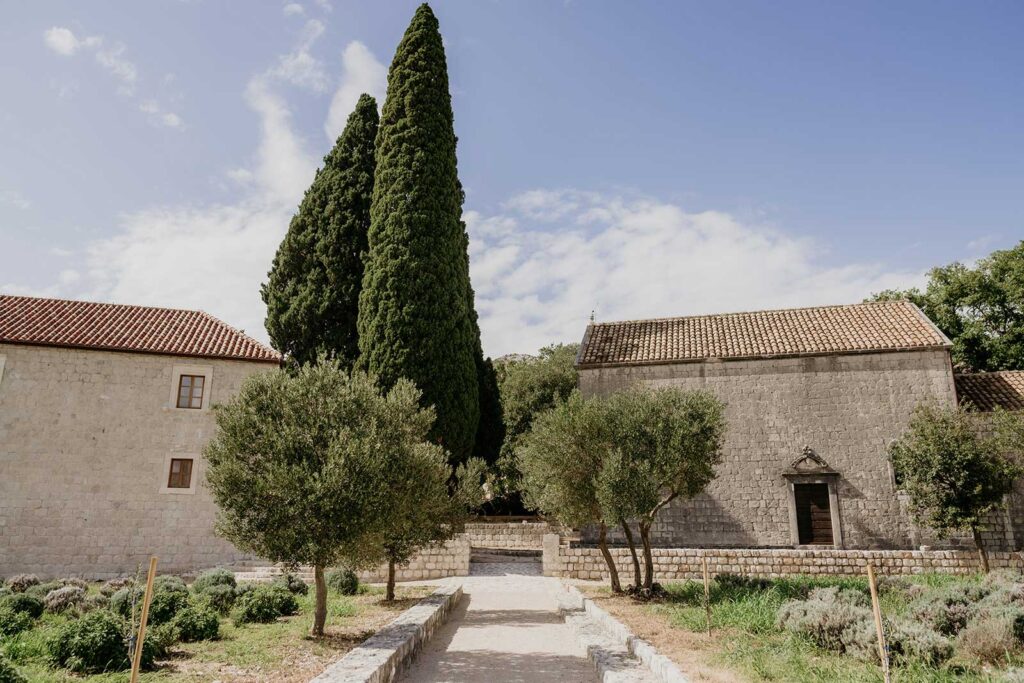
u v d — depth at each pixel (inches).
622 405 720.3
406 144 1261.1
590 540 1034.7
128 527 931.3
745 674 354.0
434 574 956.0
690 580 821.9
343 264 1332.4
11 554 895.1
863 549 962.7
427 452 660.7
